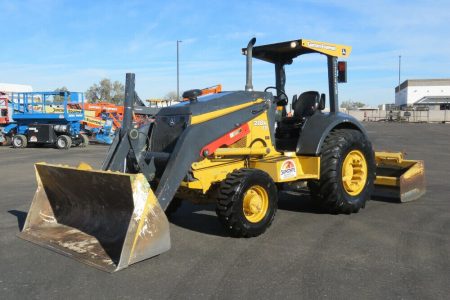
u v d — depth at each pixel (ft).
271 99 20.66
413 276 13.55
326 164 20.56
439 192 27.07
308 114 22.18
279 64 24.06
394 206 23.24
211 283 13.14
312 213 21.83
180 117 18.02
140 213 14.47
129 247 14.23
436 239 17.29
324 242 17.01
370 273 13.82
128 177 14.35
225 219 16.88
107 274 13.88
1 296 12.48
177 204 20.94
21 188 30.45
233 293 12.44
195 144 17.20
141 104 19.38
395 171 26.05
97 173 15.25
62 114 68.49
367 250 16.02
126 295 12.41
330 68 22.31
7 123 73.72
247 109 19.47
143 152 17.99
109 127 75.82
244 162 19.36
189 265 14.60
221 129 18.26
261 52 23.03
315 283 13.07
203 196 18.97
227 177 17.25
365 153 22.12
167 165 16.57
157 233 14.89
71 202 18.51
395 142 69.87
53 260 15.17
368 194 22.33
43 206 18.81
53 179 17.93
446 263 14.66
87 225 17.65
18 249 16.43
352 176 21.83
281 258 15.23
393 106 266.36
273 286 12.89
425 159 46.14
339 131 21.79
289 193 27.04
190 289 12.74
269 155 20.17
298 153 20.66
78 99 70.79
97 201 17.13
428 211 22.03
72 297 12.34
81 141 71.41
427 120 174.19
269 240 17.29
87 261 14.73
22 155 55.98
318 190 20.97
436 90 281.74
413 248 16.21
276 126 23.00
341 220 20.40
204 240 17.34
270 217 18.03
